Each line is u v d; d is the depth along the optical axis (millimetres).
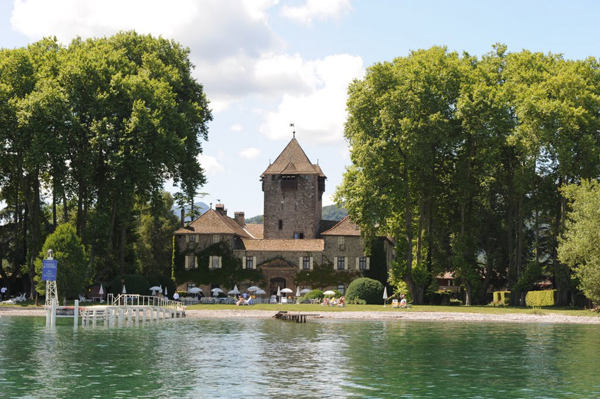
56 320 65438
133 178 81125
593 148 77625
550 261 96875
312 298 96812
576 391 30281
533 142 78500
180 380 31969
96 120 81000
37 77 81438
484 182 91875
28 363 36750
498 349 44438
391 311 76062
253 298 99000
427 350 43688
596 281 68688
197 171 94375
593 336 53281
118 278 88375
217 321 67812
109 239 86062
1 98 78000
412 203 91938
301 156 123000
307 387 30547
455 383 31906
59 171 80312
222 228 110875
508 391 30172
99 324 62531
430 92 83438
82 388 29922
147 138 81000
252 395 28766
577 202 72500
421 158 82688
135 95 82000
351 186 87000
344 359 39312
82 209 88312
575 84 80188
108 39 96125
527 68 88062
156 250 123812
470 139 86375
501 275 104000
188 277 110875
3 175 87125
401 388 30578
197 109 95875
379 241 107500
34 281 83750
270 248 110188
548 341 49375
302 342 47719
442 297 97875
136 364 36719
